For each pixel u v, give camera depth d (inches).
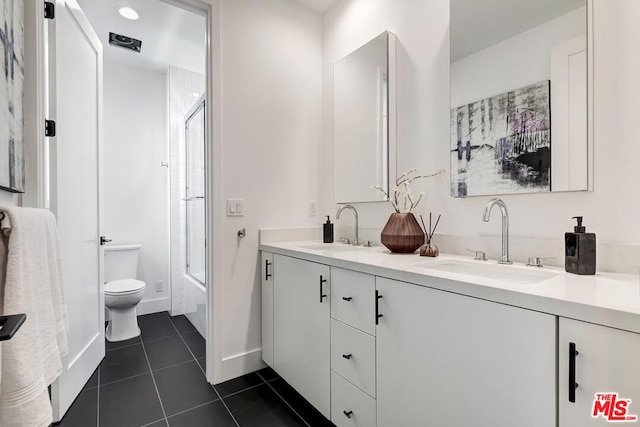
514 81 53.3
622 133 42.6
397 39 73.3
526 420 32.0
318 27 94.4
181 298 129.3
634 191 41.6
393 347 46.3
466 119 60.0
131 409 65.2
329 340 59.1
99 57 83.8
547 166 49.3
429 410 41.4
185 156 132.7
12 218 28.4
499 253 54.8
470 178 59.4
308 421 62.2
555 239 48.4
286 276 71.8
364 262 52.0
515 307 32.9
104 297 92.6
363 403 51.5
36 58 53.0
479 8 58.1
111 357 89.4
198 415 63.6
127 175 129.0
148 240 132.7
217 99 75.4
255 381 76.7
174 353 92.3
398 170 73.3
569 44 47.1
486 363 35.4
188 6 74.2
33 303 30.0
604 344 27.0
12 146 42.7
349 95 85.3
